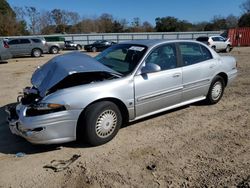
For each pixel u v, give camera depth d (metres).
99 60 4.80
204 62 5.23
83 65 3.97
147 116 4.55
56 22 65.06
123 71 4.27
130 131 4.39
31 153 3.76
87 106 3.74
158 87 4.42
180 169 3.28
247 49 26.05
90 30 69.69
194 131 4.39
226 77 5.77
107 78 4.05
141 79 4.20
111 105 3.90
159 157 3.57
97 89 3.78
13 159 3.61
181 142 4.00
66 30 66.62
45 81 3.88
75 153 3.72
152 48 4.46
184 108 5.47
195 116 5.04
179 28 73.12
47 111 3.51
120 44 5.11
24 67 13.40
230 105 5.70
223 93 6.28
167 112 5.23
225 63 5.67
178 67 4.75
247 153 3.65
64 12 66.12
